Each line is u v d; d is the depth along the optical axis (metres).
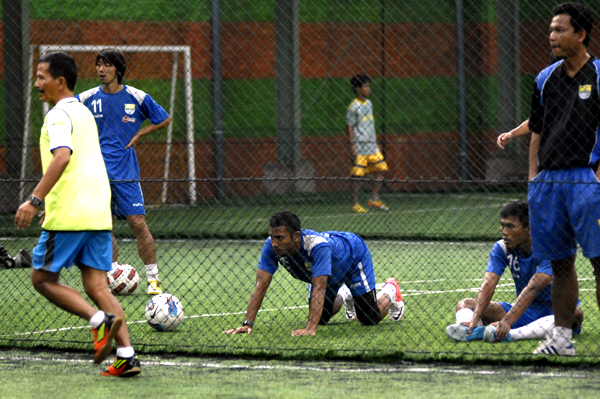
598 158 11.30
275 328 14.11
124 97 18.27
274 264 13.77
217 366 11.50
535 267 12.99
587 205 11.12
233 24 42.81
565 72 11.38
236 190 42.22
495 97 45.81
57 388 10.27
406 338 13.06
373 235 27.89
